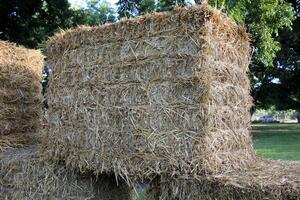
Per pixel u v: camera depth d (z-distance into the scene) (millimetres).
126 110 3098
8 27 10273
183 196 2775
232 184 2539
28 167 3764
